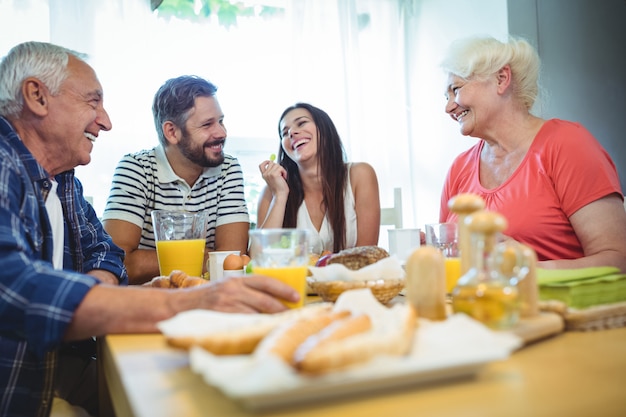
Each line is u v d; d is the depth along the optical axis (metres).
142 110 2.72
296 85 2.99
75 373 1.29
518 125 1.65
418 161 3.34
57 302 0.73
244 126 3.00
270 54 3.03
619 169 2.98
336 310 0.66
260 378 0.39
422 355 0.46
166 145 2.03
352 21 3.10
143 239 2.02
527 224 1.52
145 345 0.67
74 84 1.23
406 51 3.36
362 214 2.08
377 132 3.23
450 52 1.69
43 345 0.74
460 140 2.99
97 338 0.96
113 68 2.67
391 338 0.46
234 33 2.96
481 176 1.77
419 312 0.66
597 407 0.42
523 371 0.51
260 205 2.25
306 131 2.07
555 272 0.85
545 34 2.78
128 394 0.48
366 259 1.06
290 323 0.51
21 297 0.75
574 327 0.68
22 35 2.55
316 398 0.43
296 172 2.19
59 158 1.28
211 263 1.35
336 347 0.42
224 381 0.40
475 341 0.49
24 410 0.94
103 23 2.67
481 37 1.66
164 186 2.02
